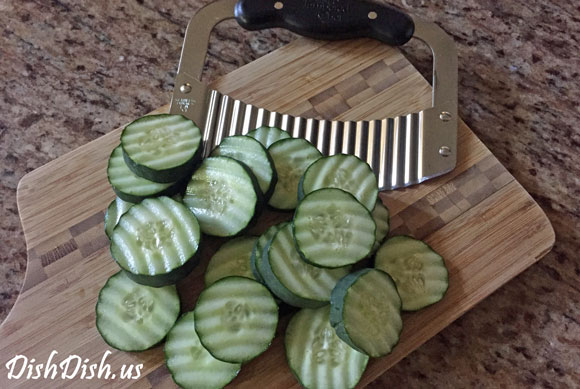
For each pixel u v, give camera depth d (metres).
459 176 0.44
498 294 0.44
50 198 0.43
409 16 0.47
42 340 0.40
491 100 0.50
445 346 0.42
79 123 0.49
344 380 0.38
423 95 0.46
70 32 0.52
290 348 0.38
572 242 0.45
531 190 0.47
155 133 0.42
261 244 0.39
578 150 0.48
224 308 0.38
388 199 0.43
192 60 0.46
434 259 0.41
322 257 0.38
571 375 0.42
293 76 0.47
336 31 0.47
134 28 0.53
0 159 0.48
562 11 0.54
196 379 0.38
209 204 0.41
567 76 0.51
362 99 0.46
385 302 0.37
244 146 0.42
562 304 0.43
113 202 0.42
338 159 0.41
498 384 0.41
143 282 0.39
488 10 0.54
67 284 0.41
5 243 0.46
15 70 0.51
